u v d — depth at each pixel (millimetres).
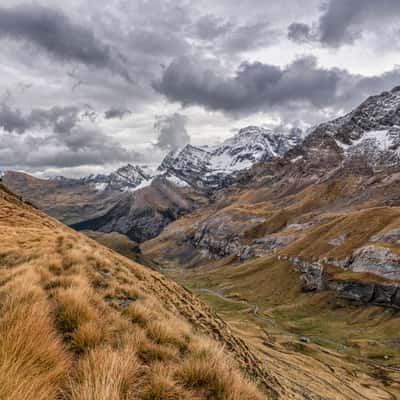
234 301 191125
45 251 15930
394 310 140625
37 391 3455
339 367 84688
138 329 7160
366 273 160750
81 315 6340
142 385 4855
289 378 39062
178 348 7094
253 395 5457
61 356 4465
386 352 107312
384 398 62438
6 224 33688
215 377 5414
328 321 147875
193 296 34562
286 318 156250
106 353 4766
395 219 187750
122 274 15758
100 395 3594
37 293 6652
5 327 4371
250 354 26047
